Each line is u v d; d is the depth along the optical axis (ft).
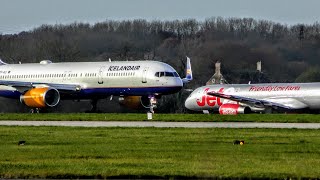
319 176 342.03
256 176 344.28
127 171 362.74
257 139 515.91
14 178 352.49
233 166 375.45
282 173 350.84
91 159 410.52
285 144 480.64
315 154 424.46
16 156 427.33
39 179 350.84
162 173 355.97
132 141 512.22
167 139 522.88
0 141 524.93
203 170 362.53
